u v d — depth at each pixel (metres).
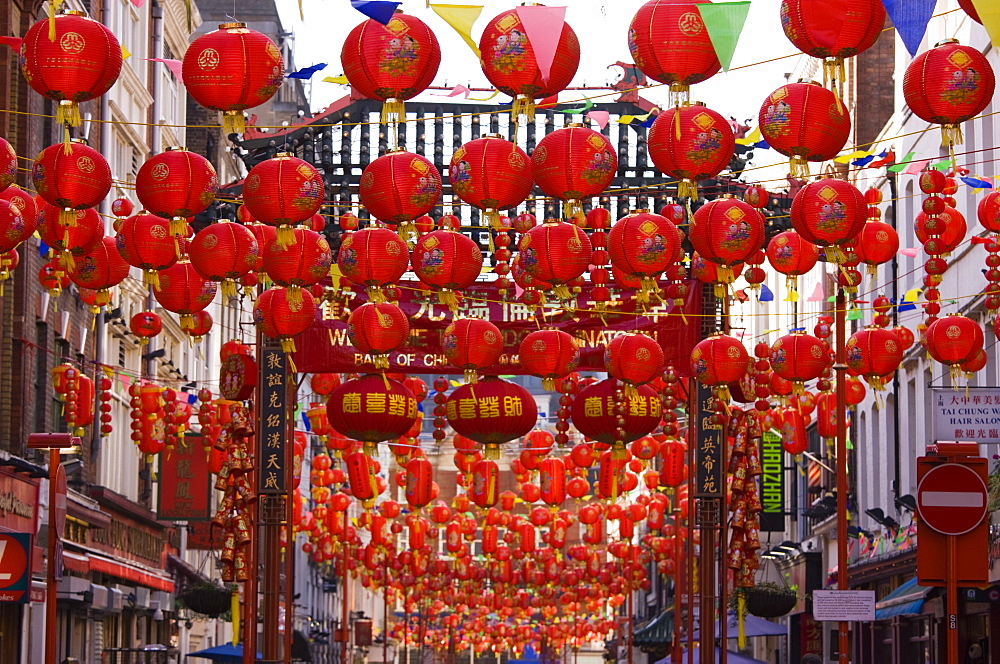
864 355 17.00
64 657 28.38
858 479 32.84
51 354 27.27
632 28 11.60
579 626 70.38
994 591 19.88
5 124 24.33
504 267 16.55
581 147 12.79
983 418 18.66
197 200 12.71
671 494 41.50
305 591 69.62
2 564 16.91
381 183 13.02
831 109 11.86
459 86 14.36
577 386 19.86
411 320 19.75
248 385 19.70
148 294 37.34
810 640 36.06
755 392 19.42
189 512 32.91
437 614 77.94
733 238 13.52
